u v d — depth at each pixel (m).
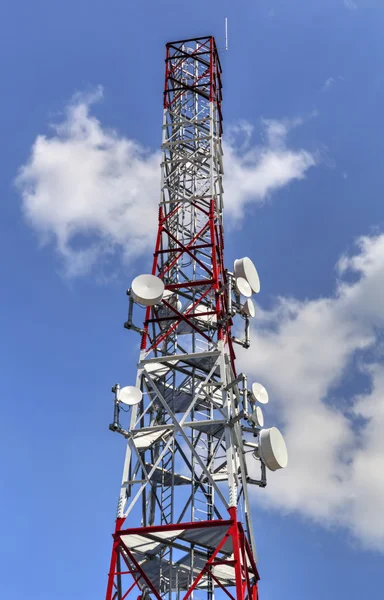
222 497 30.61
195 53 48.84
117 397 33.19
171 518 32.56
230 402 33.50
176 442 34.72
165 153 43.38
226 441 32.00
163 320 37.00
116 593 29.83
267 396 35.81
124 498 31.53
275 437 33.47
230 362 37.41
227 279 38.31
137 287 35.50
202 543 30.59
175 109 46.19
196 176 43.75
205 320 38.69
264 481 33.78
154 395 36.62
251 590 32.31
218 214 42.69
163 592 32.00
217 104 47.94
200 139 43.22
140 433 33.88
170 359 35.00
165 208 41.47
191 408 33.19
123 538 30.50
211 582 32.34
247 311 38.50
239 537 29.92
